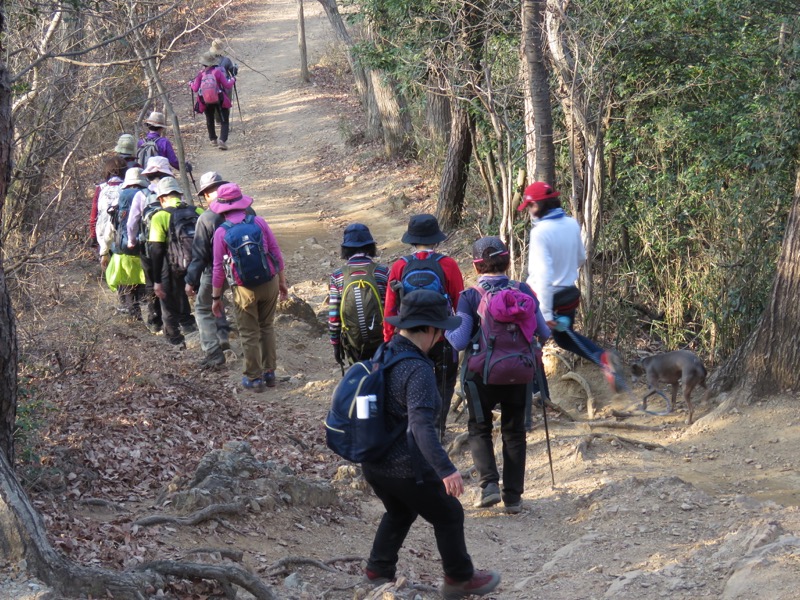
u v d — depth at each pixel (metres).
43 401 6.24
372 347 6.64
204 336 9.01
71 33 8.04
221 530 4.86
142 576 3.70
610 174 9.64
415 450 3.70
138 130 13.53
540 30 8.02
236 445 5.81
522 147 9.99
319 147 20.08
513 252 8.93
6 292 4.15
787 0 9.81
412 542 5.48
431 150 16.86
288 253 14.27
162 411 7.02
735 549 4.29
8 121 4.17
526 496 6.09
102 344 8.45
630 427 7.10
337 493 5.82
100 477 5.50
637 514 5.29
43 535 3.55
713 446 6.56
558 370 8.18
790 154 8.89
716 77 9.59
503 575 4.80
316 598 4.24
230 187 8.18
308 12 34.25
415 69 11.41
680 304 8.88
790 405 6.77
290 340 10.01
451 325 3.75
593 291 8.74
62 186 8.77
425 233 6.09
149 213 9.39
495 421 7.29
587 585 4.29
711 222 9.02
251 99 24.45
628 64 9.03
